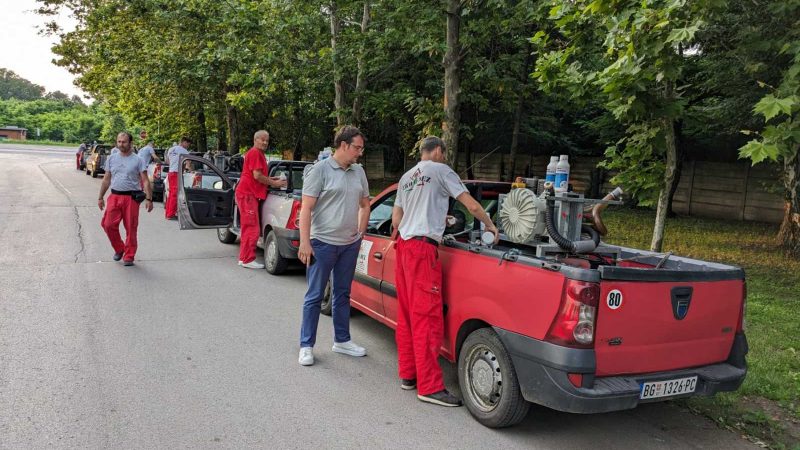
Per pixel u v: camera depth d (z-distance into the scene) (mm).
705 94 11734
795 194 10539
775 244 11570
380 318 5266
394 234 5043
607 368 3256
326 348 5199
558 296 3213
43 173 26984
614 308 3201
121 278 7344
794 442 3771
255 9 12961
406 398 4184
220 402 3949
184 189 8953
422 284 4043
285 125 22562
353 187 4746
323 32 13750
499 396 3674
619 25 5527
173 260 8695
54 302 6113
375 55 13016
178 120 26125
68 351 4742
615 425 3934
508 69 13820
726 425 3988
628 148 7223
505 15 10102
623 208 19141
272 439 3469
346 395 4180
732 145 17141
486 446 3523
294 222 7574
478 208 3986
